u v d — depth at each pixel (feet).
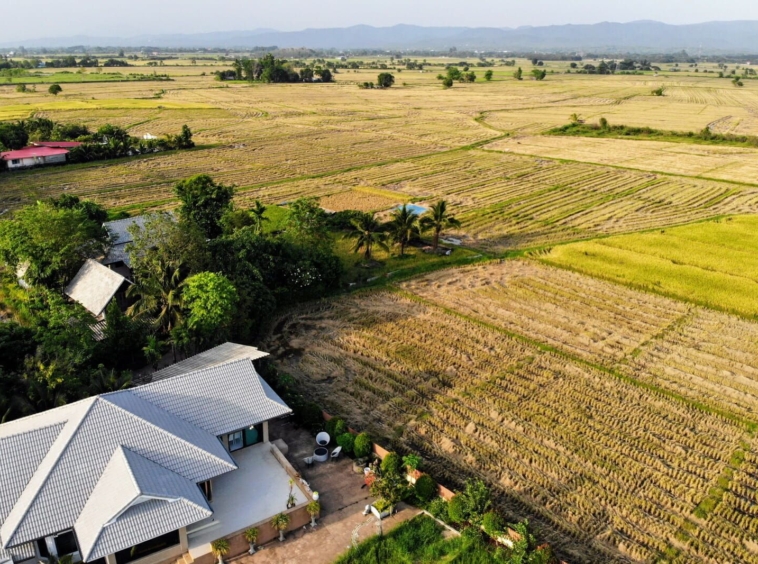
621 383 126.82
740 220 237.66
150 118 483.10
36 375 101.86
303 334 146.10
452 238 218.59
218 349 120.57
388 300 165.58
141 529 74.28
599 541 85.92
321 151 374.02
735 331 150.82
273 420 109.70
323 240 175.73
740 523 90.27
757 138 410.93
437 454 103.65
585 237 222.89
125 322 123.95
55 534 74.18
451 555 81.20
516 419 113.39
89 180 291.17
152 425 86.58
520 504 92.48
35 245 148.15
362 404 117.91
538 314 159.02
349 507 89.86
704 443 108.27
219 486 91.56
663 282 175.73
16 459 80.84
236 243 153.99
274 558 80.59
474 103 633.20
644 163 356.59
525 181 308.81
